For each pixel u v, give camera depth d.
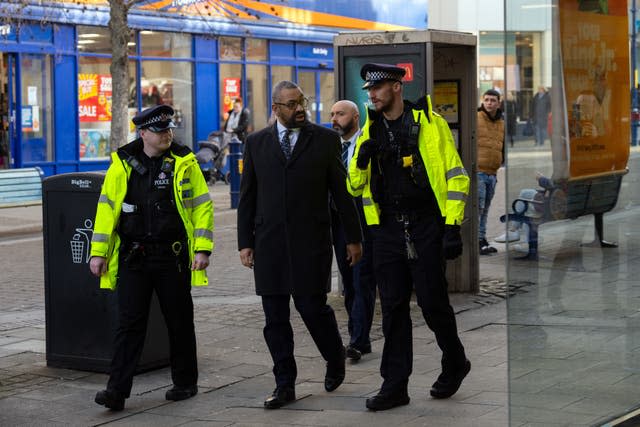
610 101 5.52
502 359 7.68
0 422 6.38
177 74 26.56
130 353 6.63
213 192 23.89
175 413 6.53
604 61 5.46
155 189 6.61
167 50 26.23
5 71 22.75
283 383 6.61
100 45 24.62
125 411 6.61
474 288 10.53
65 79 23.84
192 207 6.74
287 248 6.62
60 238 7.59
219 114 27.72
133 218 6.59
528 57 5.02
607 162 5.48
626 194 5.58
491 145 13.18
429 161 6.19
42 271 12.98
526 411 5.11
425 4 34.88
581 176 5.31
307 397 6.79
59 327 7.69
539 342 5.14
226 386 7.20
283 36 29.42
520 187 5.02
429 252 6.23
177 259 6.68
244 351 8.25
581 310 5.33
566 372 5.27
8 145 22.92
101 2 24.27
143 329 6.69
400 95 6.33
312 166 6.64
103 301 7.49
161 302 6.77
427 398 6.58
